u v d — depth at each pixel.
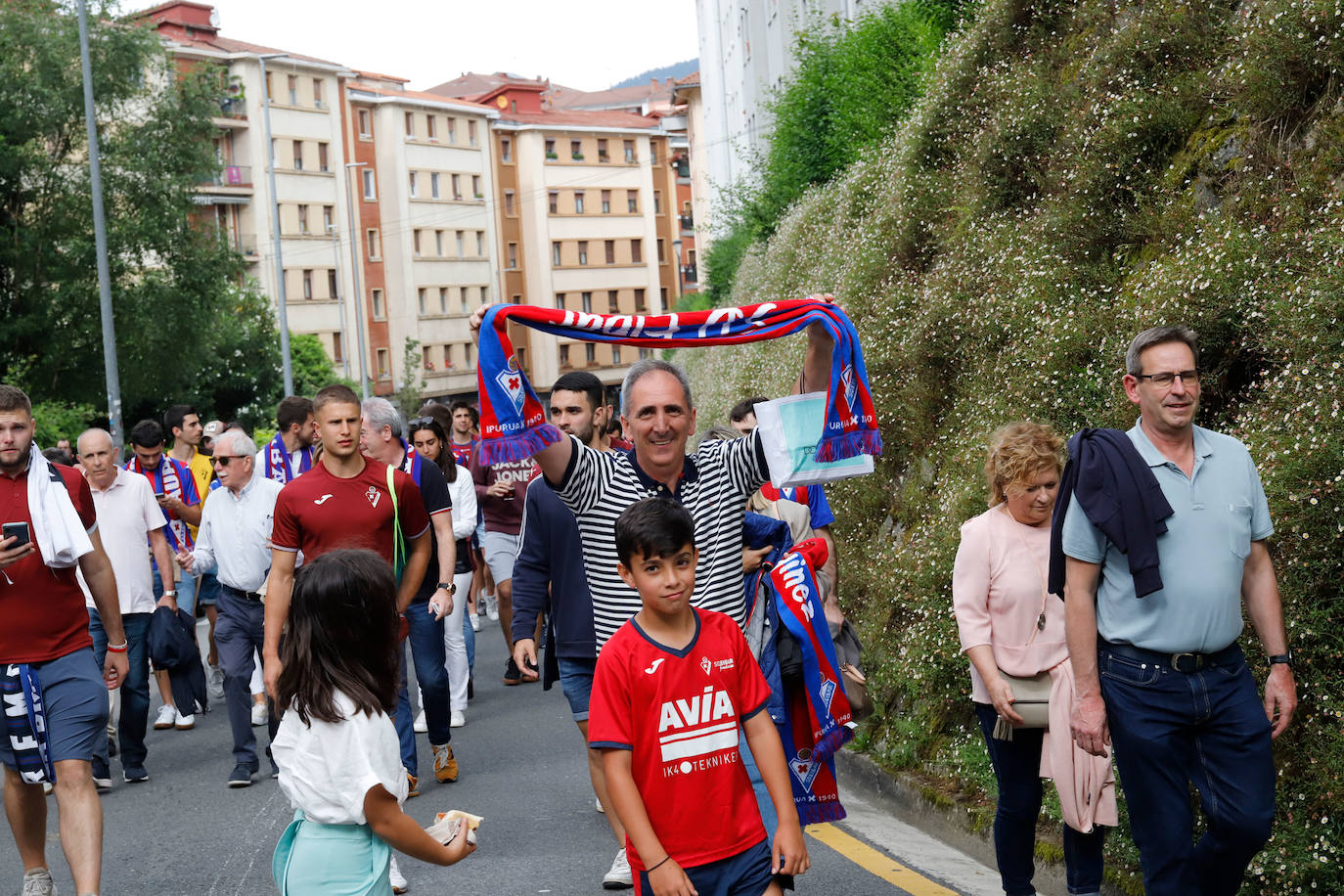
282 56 70.88
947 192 11.31
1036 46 11.35
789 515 5.74
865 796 7.23
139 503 8.65
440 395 83.75
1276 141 6.91
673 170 100.56
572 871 6.08
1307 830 4.45
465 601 10.06
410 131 82.31
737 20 45.84
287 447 9.93
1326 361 5.11
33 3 36.50
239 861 6.58
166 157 38.03
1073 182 8.53
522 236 92.62
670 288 101.00
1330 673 4.66
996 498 5.04
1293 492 4.86
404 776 3.55
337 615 3.45
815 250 17.08
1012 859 5.05
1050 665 4.81
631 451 4.59
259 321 53.97
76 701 5.70
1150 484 4.16
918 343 9.48
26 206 37.75
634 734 3.74
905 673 7.21
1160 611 4.16
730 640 3.87
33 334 37.03
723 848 3.77
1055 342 7.20
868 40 20.42
